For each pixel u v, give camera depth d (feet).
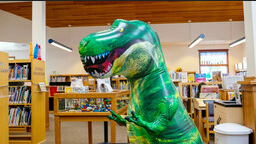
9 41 31.27
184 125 4.52
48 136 18.48
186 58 40.91
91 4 28.53
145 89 4.52
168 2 28.17
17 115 16.05
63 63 41.98
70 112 9.37
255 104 8.52
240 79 17.08
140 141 4.59
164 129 4.23
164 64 4.86
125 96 11.37
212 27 36.27
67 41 37.96
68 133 19.40
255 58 9.84
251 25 10.03
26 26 33.14
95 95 9.24
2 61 12.00
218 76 23.95
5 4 27.71
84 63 4.55
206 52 40.96
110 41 4.41
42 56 20.22
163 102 4.29
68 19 33.91
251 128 8.81
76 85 10.33
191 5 29.07
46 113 21.42
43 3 20.81
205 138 15.67
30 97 15.98
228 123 9.42
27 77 15.74
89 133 13.69
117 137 17.28
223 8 30.22
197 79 24.70
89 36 4.51
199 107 15.76
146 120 4.43
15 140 15.40
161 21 35.65
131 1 27.71
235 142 8.54
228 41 37.19
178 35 36.63
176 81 22.06
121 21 4.76
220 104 10.88
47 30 37.50
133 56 4.42
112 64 4.47
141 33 4.57
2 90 11.95
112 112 4.85
